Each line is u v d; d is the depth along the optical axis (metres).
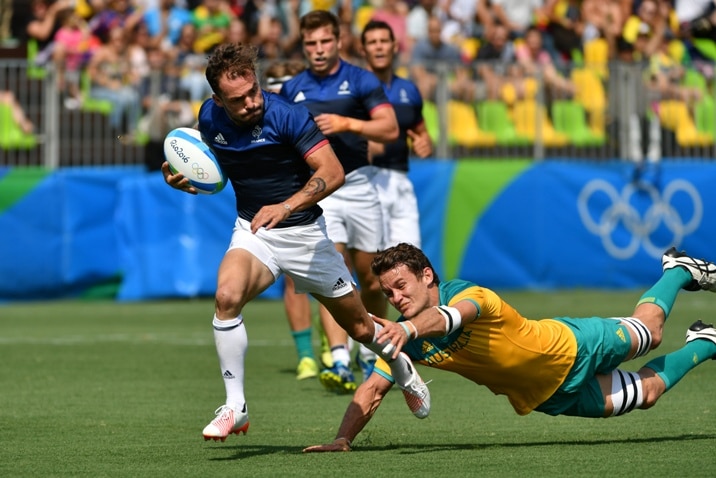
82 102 54.47
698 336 20.17
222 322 18.97
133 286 54.25
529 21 65.69
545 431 21.44
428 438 20.80
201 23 60.66
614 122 58.91
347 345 27.84
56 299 54.06
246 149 19.16
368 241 29.88
